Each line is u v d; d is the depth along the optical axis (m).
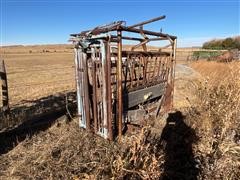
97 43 4.73
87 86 5.14
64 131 5.62
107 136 4.90
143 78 6.12
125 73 5.37
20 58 58.12
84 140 4.77
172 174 3.92
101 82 4.87
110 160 3.84
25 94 12.02
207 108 5.51
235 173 3.68
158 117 6.65
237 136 4.63
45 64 40.91
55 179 3.68
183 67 15.84
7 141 5.43
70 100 9.73
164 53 6.98
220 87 5.86
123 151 3.98
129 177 3.52
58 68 32.53
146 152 3.73
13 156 4.65
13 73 25.44
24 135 5.73
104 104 4.83
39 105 8.94
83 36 5.11
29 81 18.20
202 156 4.22
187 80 11.74
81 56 5.14
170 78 7.45
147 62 6.19
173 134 5.32
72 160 4.04
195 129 5.17
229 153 4.01
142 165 3.63
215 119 5.02
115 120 5.36
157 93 6.85
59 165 3.88
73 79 19.56
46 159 4.09
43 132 5.76
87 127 5.36
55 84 16.27
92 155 4.09
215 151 4.23
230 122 4.56
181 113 6.81
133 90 5.75
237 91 5.33
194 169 4.01
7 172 4.12
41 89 13.80
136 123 5.58
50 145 4.60
